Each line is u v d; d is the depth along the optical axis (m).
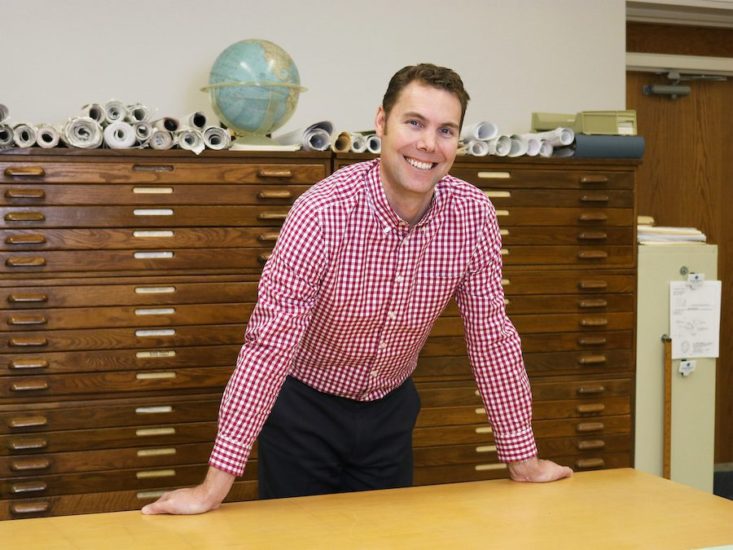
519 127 3.76
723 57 4.44
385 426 2.14
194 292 2.94
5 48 3.14
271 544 1.44
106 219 2.85
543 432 3.32
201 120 2.99
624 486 1.82
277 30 3.43
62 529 1.51
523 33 3.75
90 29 3.22
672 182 4.46
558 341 3.32
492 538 1.47
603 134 3.31
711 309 3.48
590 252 3.32
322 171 3.02
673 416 3.46
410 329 1.97
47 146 2.79
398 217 1.79
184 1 3.32
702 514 1.61
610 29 3.87
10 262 2.79
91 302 2.87
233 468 1.68
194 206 2.92
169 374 2.94
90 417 2.88
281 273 1.77
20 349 2.82
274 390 1.75
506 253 3.23
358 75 3.54
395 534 1.49
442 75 1.67
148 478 2.94
